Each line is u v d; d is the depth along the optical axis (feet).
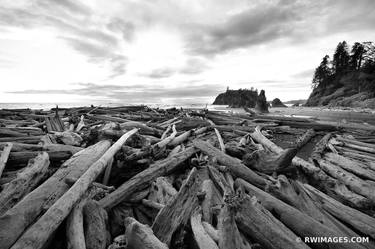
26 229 7.59
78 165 11.94
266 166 16.03
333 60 231.71
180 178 16.08
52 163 15.56
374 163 19.11
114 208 11.25
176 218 9.23
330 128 39.34
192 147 19.47
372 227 9.57
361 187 13.89
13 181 10.50
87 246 7.75
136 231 7.45
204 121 42.63
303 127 42.96
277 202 10.80
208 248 7.64
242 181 13.96
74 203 8.58
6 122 35.94
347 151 24.23
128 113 59.06
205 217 10.28
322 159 20.93
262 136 29.07
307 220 9.14
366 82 175.73
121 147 15.87
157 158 18.94
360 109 134.10
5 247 6.68
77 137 20.77
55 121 30.94
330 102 194.18
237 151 21.24
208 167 16.03
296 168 17.37
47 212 7.70
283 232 8.08
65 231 8.11
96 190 11.17
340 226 10.03
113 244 8.02
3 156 14.55
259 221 8.42
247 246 8.07
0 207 8.96
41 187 9.77
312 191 13.51
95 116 43.06
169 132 33.35
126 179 15.03
